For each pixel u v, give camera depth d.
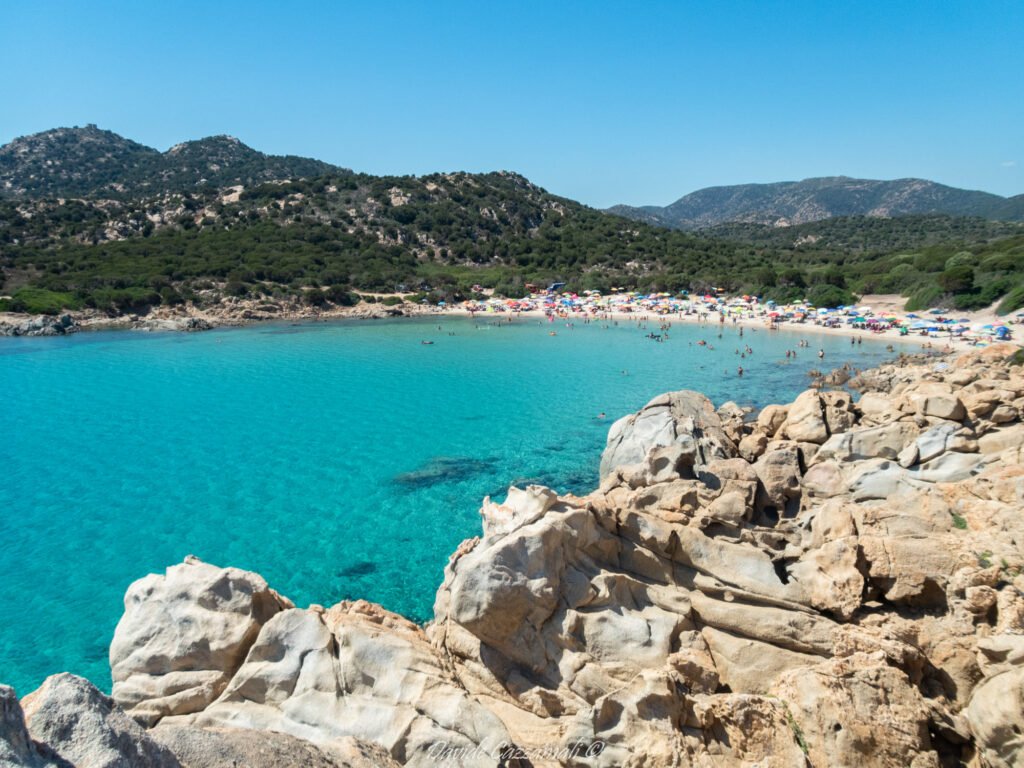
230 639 13.09
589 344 88.25
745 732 11.97
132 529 30.89
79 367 73.19
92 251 140.00
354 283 142.00
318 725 11.83
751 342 86.31
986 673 13.20
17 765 5.58
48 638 22.47
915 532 16.89
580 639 14.26
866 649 13.80
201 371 70.75
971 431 20.94
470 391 59.53
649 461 20.73
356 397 57.69
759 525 19.48
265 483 36.59
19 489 36.03
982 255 102.94
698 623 15.59
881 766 11.68
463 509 32.59
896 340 80.69
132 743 7.12
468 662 14.33
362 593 24.84
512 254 175.88
